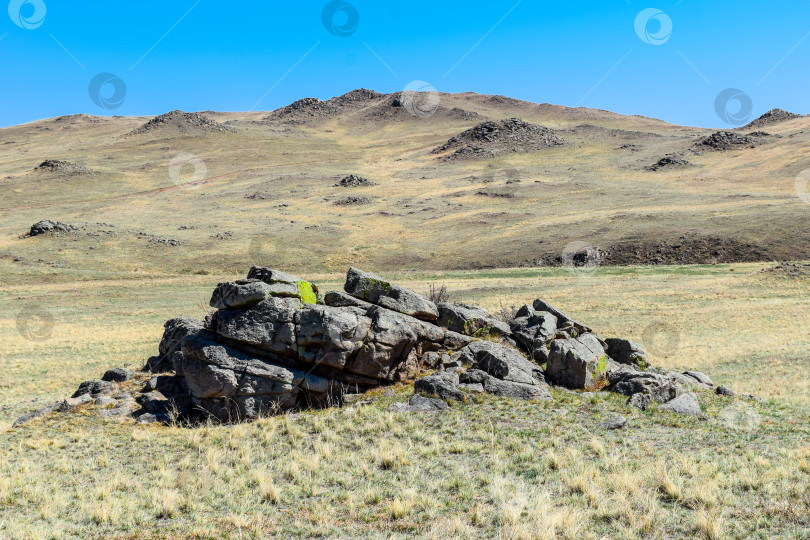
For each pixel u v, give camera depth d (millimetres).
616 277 63875
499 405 15344
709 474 10352
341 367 16016
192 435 14031
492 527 8594
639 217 87500
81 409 16578
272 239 89688
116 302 58375
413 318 18609
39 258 78062
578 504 9266
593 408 15211
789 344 32312
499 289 59719
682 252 71875
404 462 11562
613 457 11211
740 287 54031
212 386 15266
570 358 17453
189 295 61938
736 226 76250
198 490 10531
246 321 15977
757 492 9500
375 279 19422
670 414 14852
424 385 16219
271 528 8805
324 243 88438
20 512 9609
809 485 9570
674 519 8656
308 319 15977
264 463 11867
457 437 13055
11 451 13086
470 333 20812
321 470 11328
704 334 37812
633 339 36969
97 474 11586
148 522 9188
